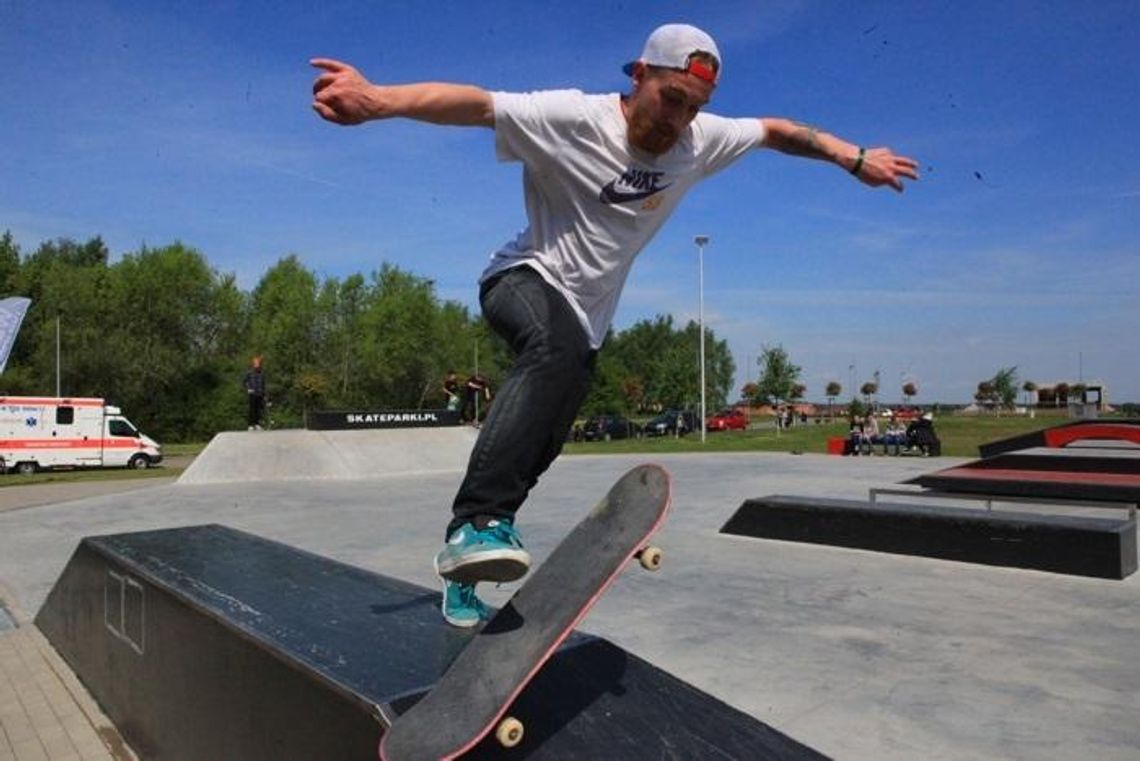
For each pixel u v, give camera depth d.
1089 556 6.32
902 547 7.26
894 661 4.37
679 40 2.05
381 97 1.93
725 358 90.19
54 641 5.35
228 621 2.88
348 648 2.53
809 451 24.19
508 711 2.25
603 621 5.19
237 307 52.44
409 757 1.82
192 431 47.97
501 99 2.08
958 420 51.72
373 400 58.16
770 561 7.04
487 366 67.44
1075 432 12.65
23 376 44.22
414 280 61.16
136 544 4.59
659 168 2.21
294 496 12.45
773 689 3.96
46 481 18.58
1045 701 3.77
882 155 2.68
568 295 2.27
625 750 2.17
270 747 2.59
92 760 3.76
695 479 14.04
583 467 17.14
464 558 2.14
